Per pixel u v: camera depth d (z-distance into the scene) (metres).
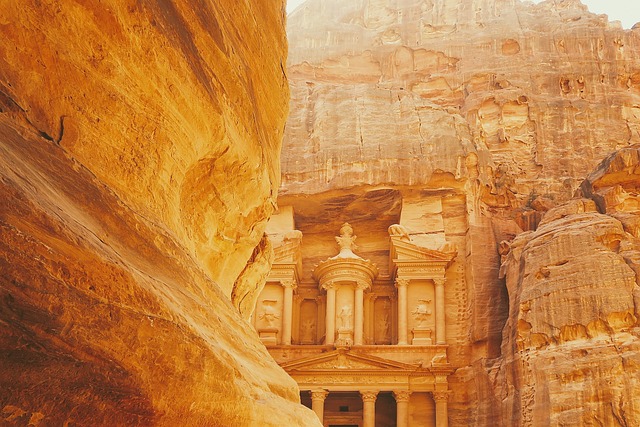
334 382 36.88
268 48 10.60
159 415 4.86
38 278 3.85
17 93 5.28
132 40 6.37
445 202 41.66
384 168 41.56
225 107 8.38
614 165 37.00
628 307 30.44
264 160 10.23
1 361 3.69
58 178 5.04
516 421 31.30
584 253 32.59
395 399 37.09
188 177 8.64
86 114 6.02
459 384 36.84
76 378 4.13
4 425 3.81
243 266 11.60
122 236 5.54
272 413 7.09
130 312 4.55
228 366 5.87
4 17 5.16
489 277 38.62
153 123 6.87
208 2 8.09
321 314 41.34
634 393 28.39
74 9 5.76
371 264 39.78
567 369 29.91
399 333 38.22
